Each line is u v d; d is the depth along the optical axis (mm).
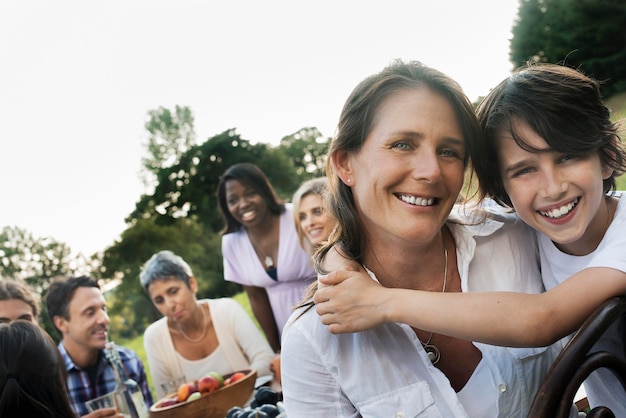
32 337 1865
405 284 1507
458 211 1605
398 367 1374
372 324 1302
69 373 3195
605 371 1512
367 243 1476
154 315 11398
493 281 1536
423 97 1306
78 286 3221
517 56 9430
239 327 3469
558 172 1372
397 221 1334
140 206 14281
